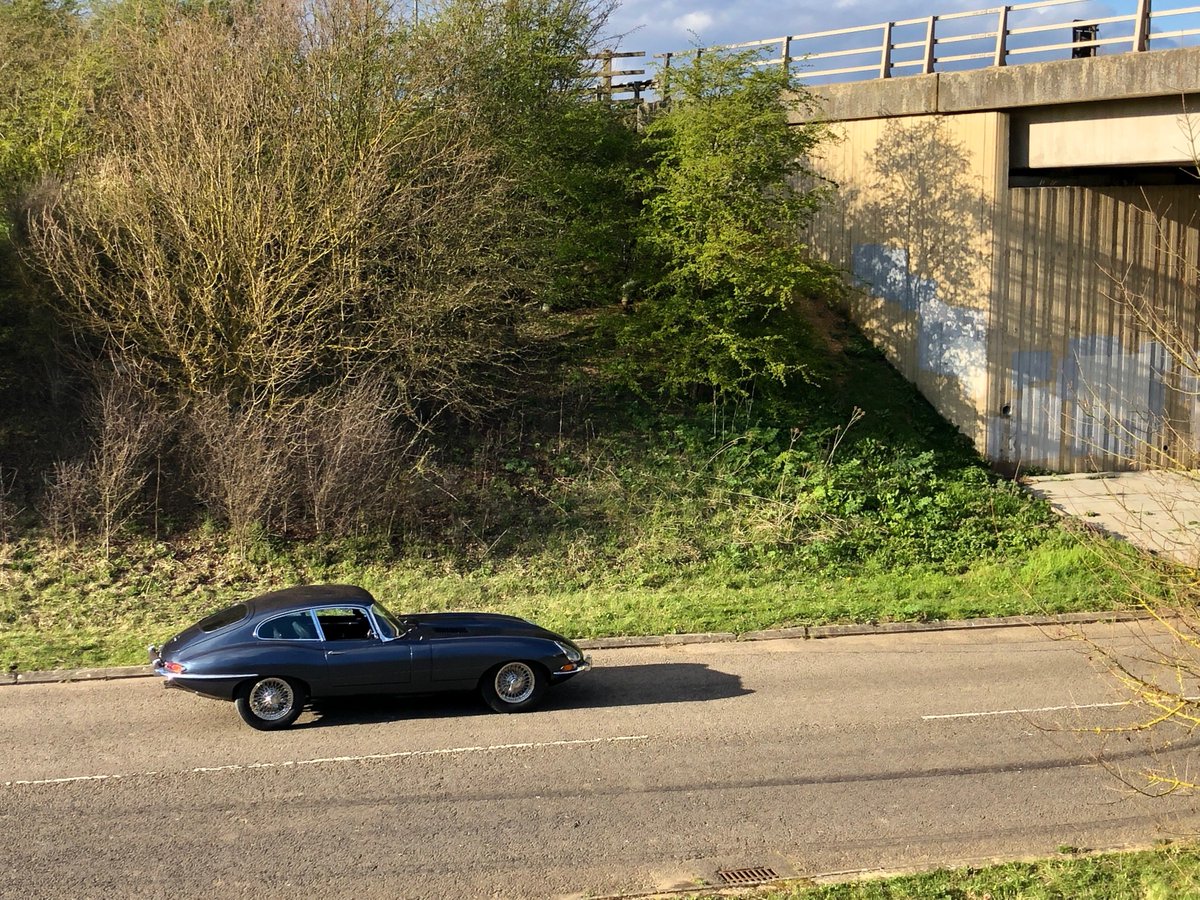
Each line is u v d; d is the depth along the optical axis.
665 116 24.81
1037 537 21.30
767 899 8.01
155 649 12.00
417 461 20.91
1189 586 8.25
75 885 8.15
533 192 24.56
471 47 24.14
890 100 26.34
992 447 24.75
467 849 8.88
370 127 21.22
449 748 11.22
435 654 12.05
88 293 20.27
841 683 13.80
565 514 20.44
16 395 20.61
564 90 26.53
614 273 25.72
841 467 22.66
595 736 11.64
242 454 18.47
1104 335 25.72
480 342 22.25
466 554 19.03
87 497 18.31
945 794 10.18
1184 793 10.27
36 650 14.31
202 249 19.67
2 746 11.16
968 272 24.95
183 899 7.97
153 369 20.41
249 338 19.72
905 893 8.08
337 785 10.18
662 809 9.73
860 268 27.64
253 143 20.16
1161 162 22.41
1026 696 13.30
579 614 16.52
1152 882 8.26
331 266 20.41
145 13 25.06
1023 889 8.22
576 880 8.38
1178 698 8.40
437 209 21.33
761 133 23.31
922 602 17.58
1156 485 24.02
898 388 26.08
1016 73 23.89
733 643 15.76
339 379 20.83
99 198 20.14
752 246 23.27
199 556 18.05
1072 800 10.09
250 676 11.52
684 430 23.20
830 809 9.79
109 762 10.72
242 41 21.06
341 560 18.36
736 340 22.95
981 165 24.72
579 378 24.36
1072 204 25.06
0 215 21.28
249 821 9.34
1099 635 16.36
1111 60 22.47
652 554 19.45
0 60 23.88
